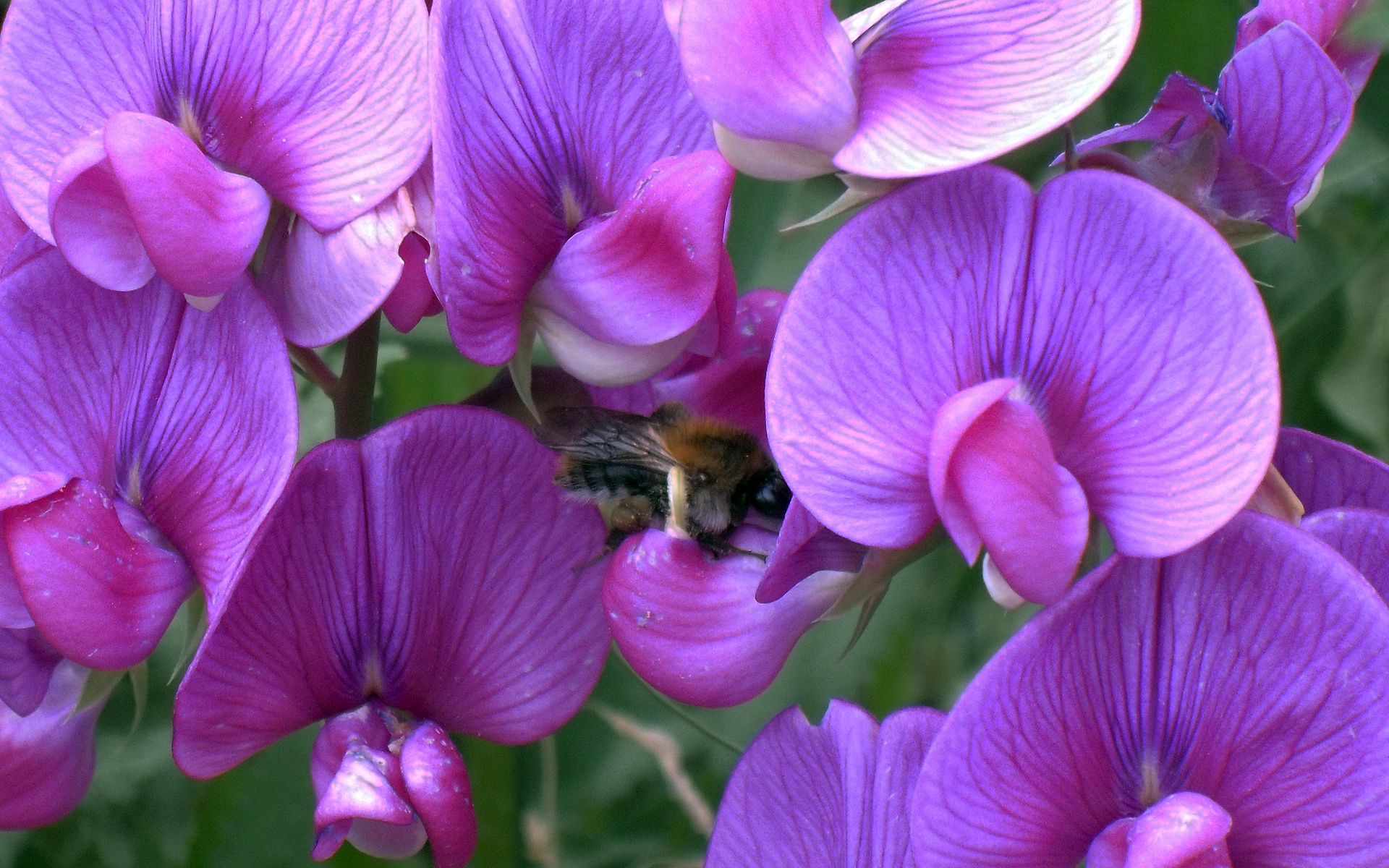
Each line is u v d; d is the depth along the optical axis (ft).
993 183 0.87
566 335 0.93
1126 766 0.88
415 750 0.92
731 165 0.91
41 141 0.91
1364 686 0.86
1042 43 0.88
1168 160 0.90
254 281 0.91
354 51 0.91
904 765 0.90
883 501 0.88
